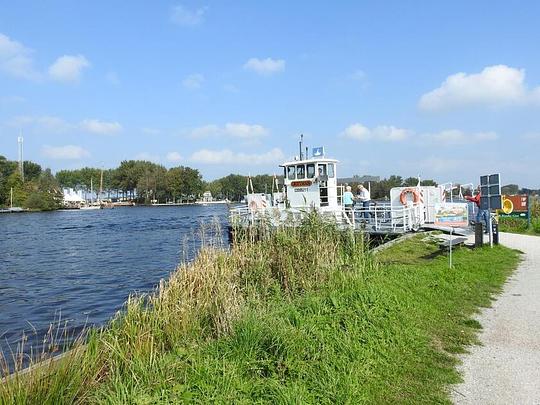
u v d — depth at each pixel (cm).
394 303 870
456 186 2994
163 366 566
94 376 550
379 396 562
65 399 486
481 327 834
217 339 688
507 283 1212
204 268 970
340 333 696
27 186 11950
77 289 1773
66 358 554
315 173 2741
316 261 1072
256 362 583
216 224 1453
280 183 2914
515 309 954
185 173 14250
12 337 1137
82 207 13362
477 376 620
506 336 783
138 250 3005
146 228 4991
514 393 568
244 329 634
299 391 522
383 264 1292
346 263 1116
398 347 711
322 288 936
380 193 5162
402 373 629
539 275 1309
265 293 931
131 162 15625
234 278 985
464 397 561
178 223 5688
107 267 2317
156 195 14575
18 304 1526
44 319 1328
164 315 745
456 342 753
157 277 1998
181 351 626
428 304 949
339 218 2316
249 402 503
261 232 1248
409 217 2212
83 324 1252
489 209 1830
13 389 471
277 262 1073
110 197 17612
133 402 483
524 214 2836
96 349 604
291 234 1198
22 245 3466
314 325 700
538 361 669
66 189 16138
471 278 1221
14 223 6488
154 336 691
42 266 2391
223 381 530
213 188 13800
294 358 599
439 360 676
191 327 735
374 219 2375
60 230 4997
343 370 595
